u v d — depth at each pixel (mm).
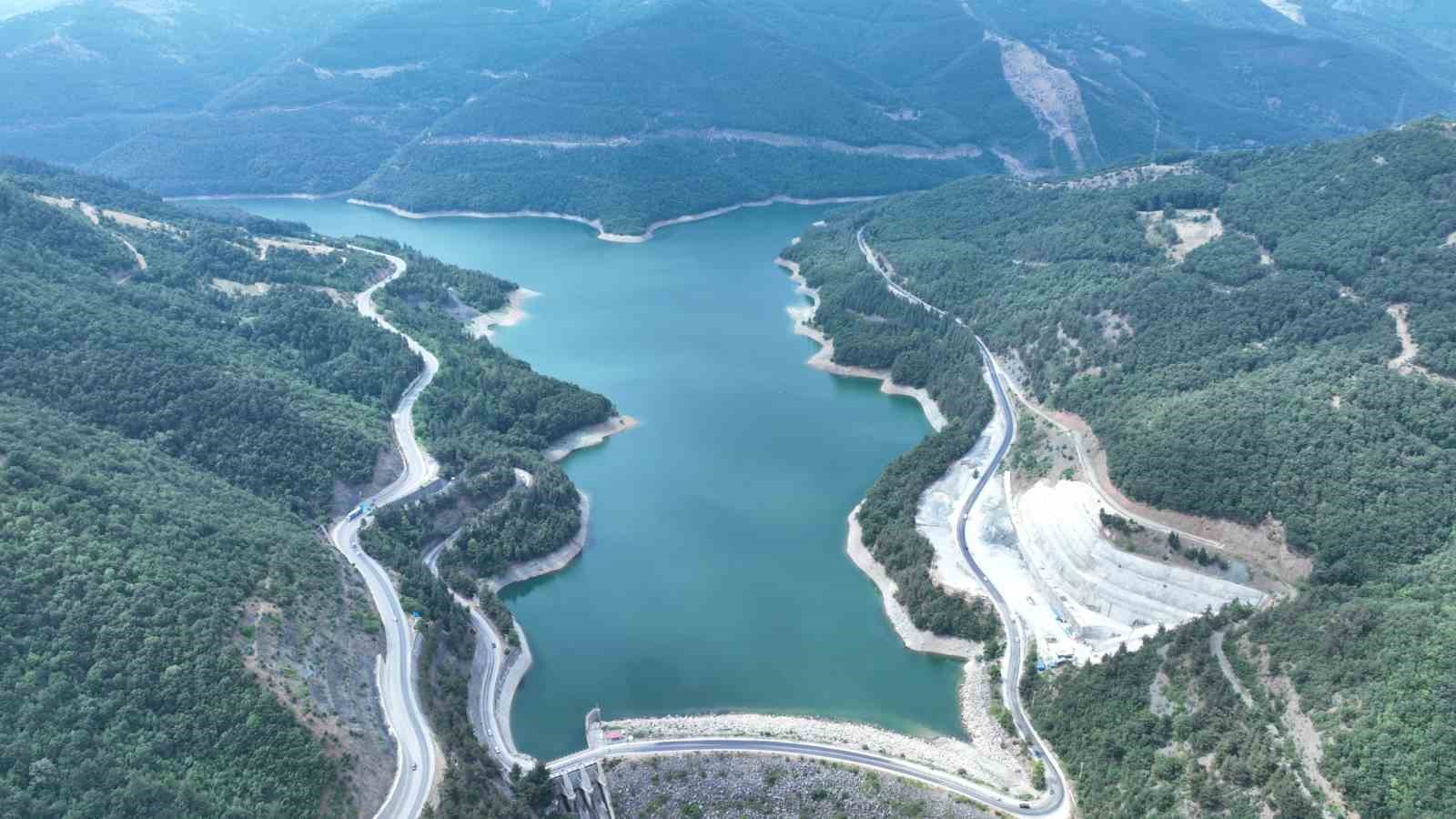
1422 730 131875
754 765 161125
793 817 152125
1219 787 140875
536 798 152750
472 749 157125
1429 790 125375
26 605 143625
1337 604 162750
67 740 131250
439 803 147000
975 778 159500
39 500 162250
